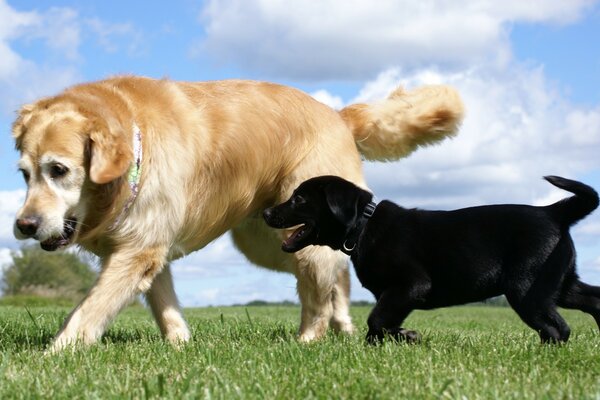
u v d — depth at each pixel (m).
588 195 2.34
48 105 2.38
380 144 2.96
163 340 2.59
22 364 2.17
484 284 2.41
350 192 2.51
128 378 1.97
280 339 2.52
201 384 1.91
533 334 2.86
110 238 2.43
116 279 2.41
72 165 2.31
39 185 2.31
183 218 2.49
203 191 2.54
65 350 2.24
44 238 2.29
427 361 2.14
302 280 2.73
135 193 2.39
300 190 2.61
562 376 1.99
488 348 2.35
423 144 3.01
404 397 1.83
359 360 2.14
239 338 2.72
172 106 2.49
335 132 2.78
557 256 2.36
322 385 1.92
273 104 2.68
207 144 2.53
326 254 2.70
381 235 2.48
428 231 2.46
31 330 2.82
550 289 2.36
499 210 2.44
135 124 2.39
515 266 2.38
